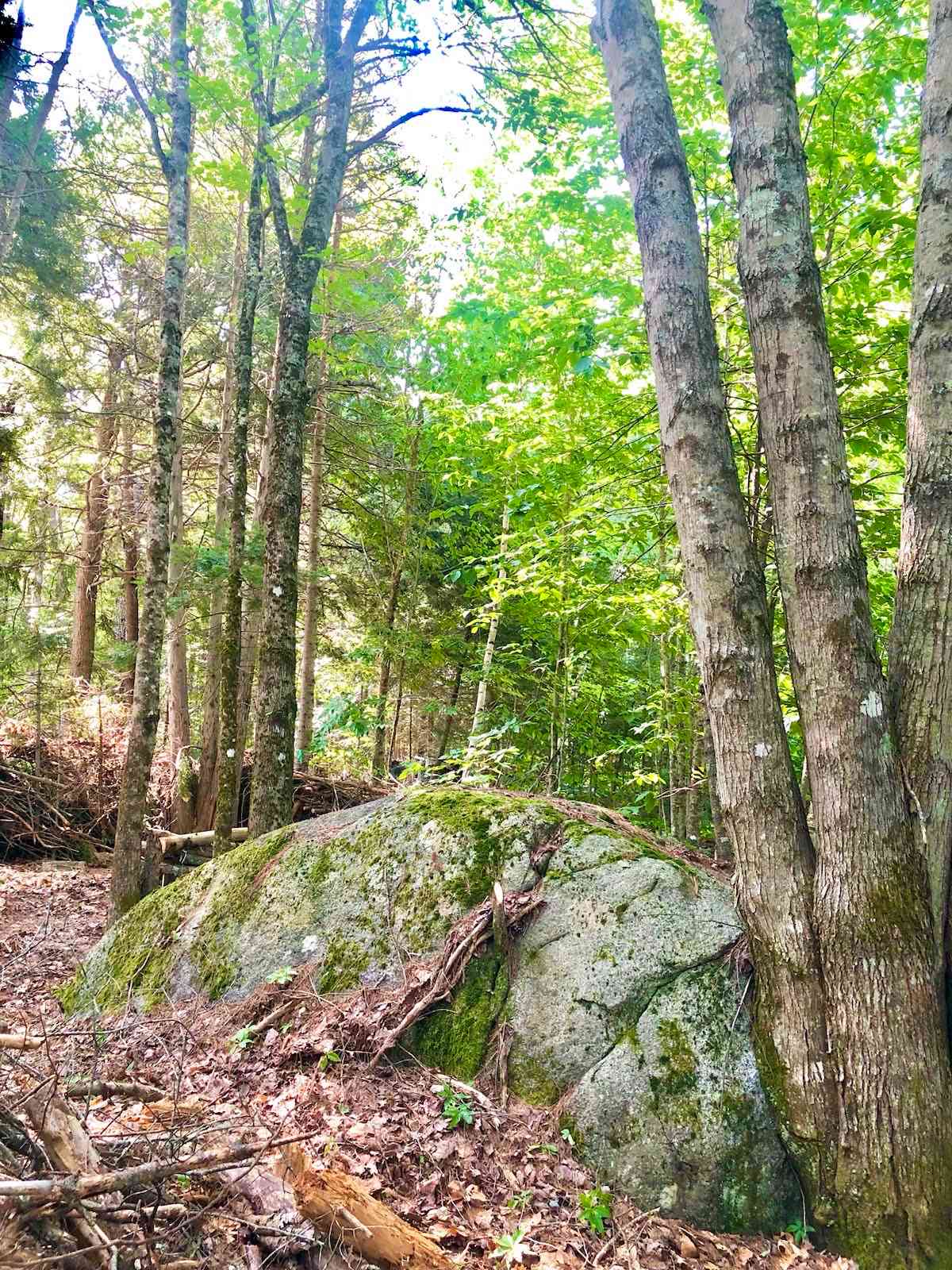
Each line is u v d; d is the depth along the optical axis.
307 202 7.55
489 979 4.02
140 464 13.83
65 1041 4.11
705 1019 3.57
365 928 4.43
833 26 5.27
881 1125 3.07
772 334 3.65
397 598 13.28
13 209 8.95
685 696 8.67
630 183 4.18
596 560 7.29
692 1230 3.16
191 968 4.70
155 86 8.36
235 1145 2.89
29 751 10.82
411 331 12.02
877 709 3.36
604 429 6.93
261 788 6.75
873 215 5.20
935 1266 2.88
